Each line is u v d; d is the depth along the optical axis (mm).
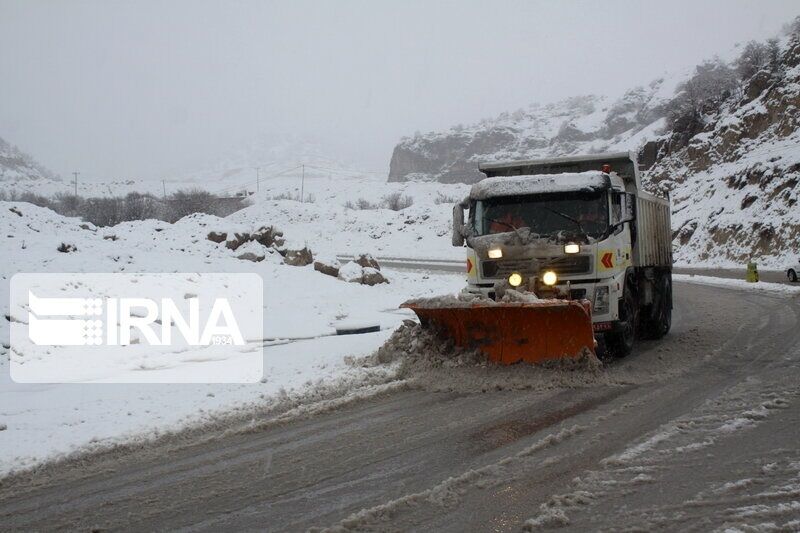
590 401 8711
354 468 6477
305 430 7965
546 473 6051
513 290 10430
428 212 68938
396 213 71625
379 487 5926
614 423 7609
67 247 18703
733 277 33219
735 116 58344
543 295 11062
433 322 11117
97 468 6863
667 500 5301
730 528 4750
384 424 8062
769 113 54344
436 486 5828
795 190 41031
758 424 7277
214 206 74250
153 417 8641
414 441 7285
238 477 6371
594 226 11336
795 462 6031
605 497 5410
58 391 10484
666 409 8117
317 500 5684
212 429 8195
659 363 11211
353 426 8039
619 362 11492
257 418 8602
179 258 21375
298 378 10797
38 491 6254
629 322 12227
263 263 23922
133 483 6344
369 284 24688
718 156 56812
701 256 45812
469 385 9773
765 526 4734
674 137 66500
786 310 17828
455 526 5023
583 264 11117
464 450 6875
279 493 5895
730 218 45219
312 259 25969
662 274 15172
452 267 44062
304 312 18531
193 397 9734
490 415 8227
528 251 11250
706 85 68625
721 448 6508
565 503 5320
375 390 9719
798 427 7102
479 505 5395
